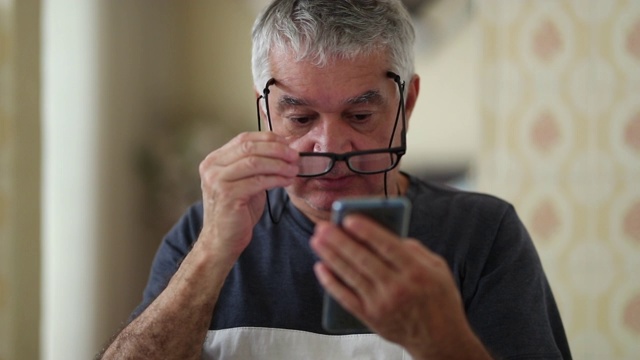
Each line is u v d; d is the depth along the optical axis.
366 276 0.71
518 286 1.09
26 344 2.11
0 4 2.03
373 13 1.04
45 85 2.24
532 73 2.07
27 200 2.09
